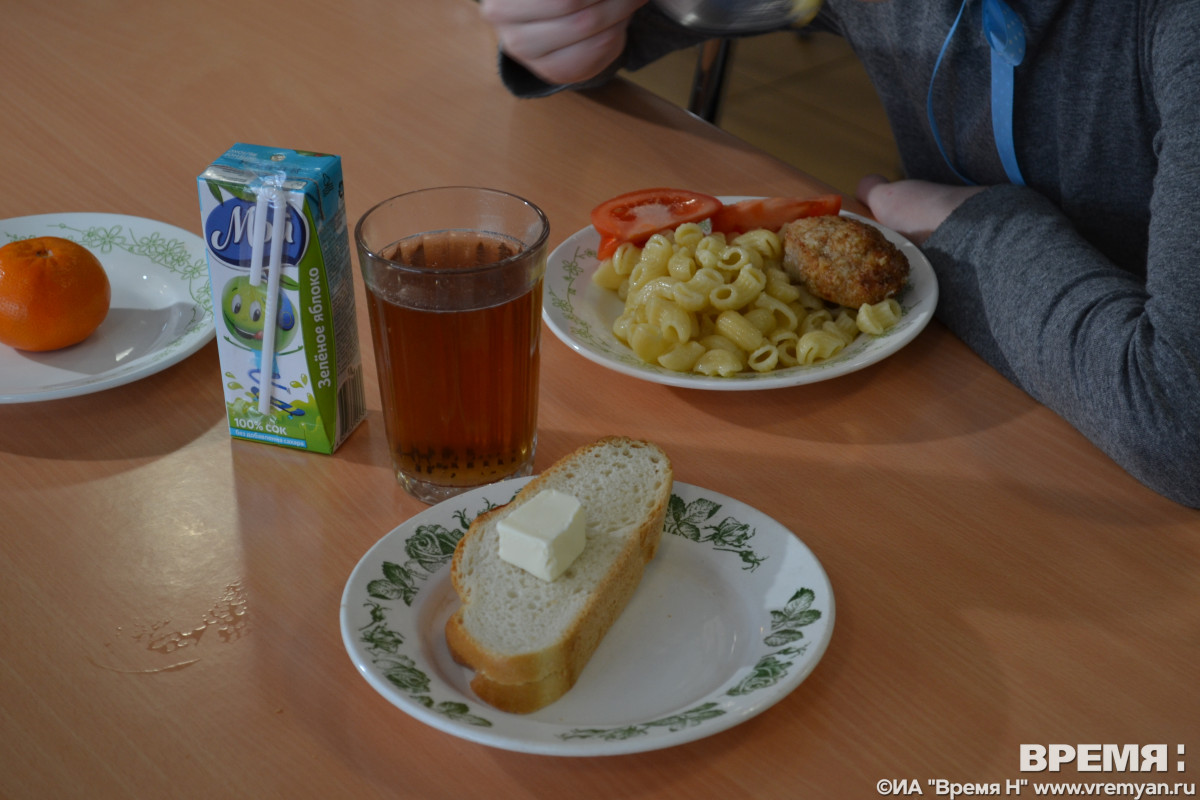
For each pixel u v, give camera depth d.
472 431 0.81
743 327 0.99
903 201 1.24
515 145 1.38
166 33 1.63
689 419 0.97
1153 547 0.83
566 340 0.99
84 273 0.94
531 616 0.67
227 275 0.81
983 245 1.06
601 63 1.21
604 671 0.69
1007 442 0.94
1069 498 0.88
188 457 0.89
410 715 0.65
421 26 1.69
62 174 1.28
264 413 0.88
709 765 0.65
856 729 0.67
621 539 0.73
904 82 1.43
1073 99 1.23
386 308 0.75
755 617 0.72
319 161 0.80
